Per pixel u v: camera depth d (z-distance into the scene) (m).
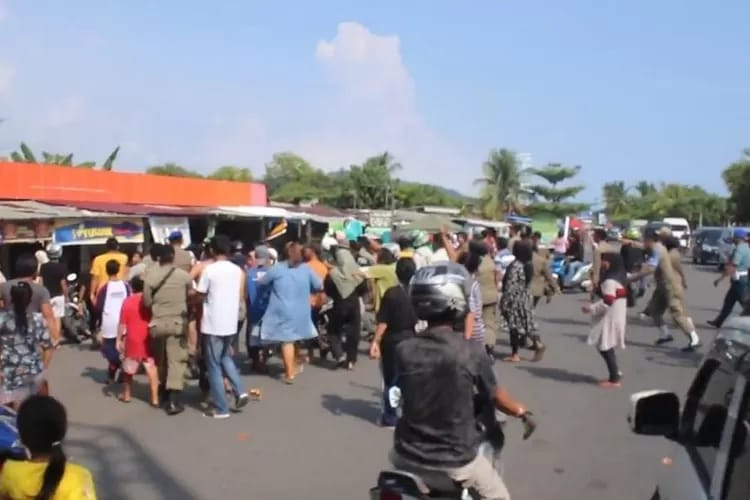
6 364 7.16
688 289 29.84
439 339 4.07
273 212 27.80
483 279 12.45
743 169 74.12
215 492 6.75
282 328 11.22
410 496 3.73
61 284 13.85
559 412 9.54
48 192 21.19
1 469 4.03
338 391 10.82
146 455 7.80
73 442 8.23
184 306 9.49
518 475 7.20
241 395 9.52
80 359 13.12
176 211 22.70
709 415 3.25
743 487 2.62
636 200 126.94
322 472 7.30
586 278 27.69
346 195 71.25
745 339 3.06
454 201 80.31
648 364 12.84
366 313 15.26
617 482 7.01
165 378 9.85
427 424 3.99
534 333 12.97
